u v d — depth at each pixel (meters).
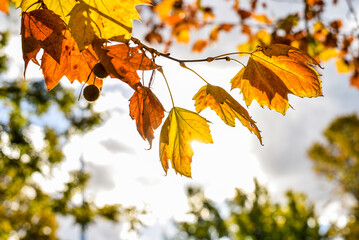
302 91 1.47
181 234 26.52
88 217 10.78
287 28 3.69
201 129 1.49
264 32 4.08
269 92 1.49
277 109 1.51
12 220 11.89
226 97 1.43
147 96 1.41
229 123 1.50
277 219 20.00
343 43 3.95
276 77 1.47
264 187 20.64
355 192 23.86
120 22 1.18
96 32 1.16
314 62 1.40
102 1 1.18
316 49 3.79
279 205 20.67
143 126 1.32
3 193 10.29
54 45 1.19
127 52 1.28
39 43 1.19
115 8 1.18
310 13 3.82
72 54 1.32
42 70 1.32
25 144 8.48
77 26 1.15
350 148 23.69
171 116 1.48
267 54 1.39
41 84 8.88
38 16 1.20
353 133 23.61
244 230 19.55
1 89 8.30
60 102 8.98
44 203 10.57
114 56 1.27
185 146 1.50
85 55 1.33
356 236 18.20
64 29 1.22
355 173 23.97
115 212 11.05
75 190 10.57
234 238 20.75
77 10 1.16
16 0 1.37
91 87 1.39
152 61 1.31
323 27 3.83
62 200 10.46
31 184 10.29
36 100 8.70
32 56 1.18
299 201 19.95
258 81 1.50
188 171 1.49
